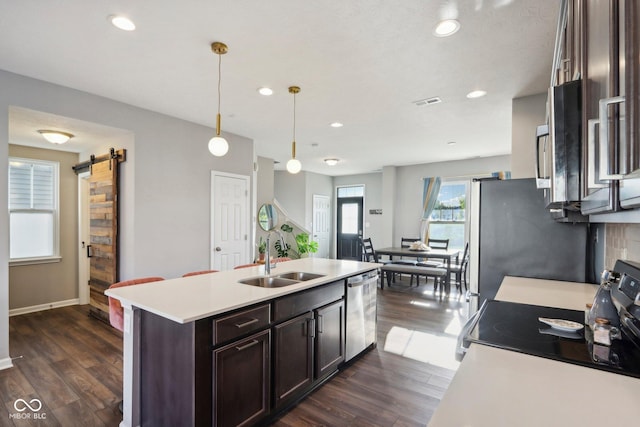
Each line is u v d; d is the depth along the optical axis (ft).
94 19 6.80
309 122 13.92
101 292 13.30
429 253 18.63
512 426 2.35
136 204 12.09
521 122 10.97
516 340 4.10
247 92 10.66
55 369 9.14
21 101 9.40
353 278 9.61
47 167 15.16
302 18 6.77
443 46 7.82
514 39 7.48
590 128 2.11
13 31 7.23
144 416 6.40
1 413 7.14
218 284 7.72
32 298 14.64
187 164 13.73
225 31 7.24
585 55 2.93
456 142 17.35
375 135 16.01
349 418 7.02
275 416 7.07
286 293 7.06
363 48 7.93
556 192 2.97
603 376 3.16
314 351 8.02
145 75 9.44
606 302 4.34
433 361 9.77
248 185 16.48
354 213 30.27
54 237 15.31
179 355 5.68
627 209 2.22
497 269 8.84
